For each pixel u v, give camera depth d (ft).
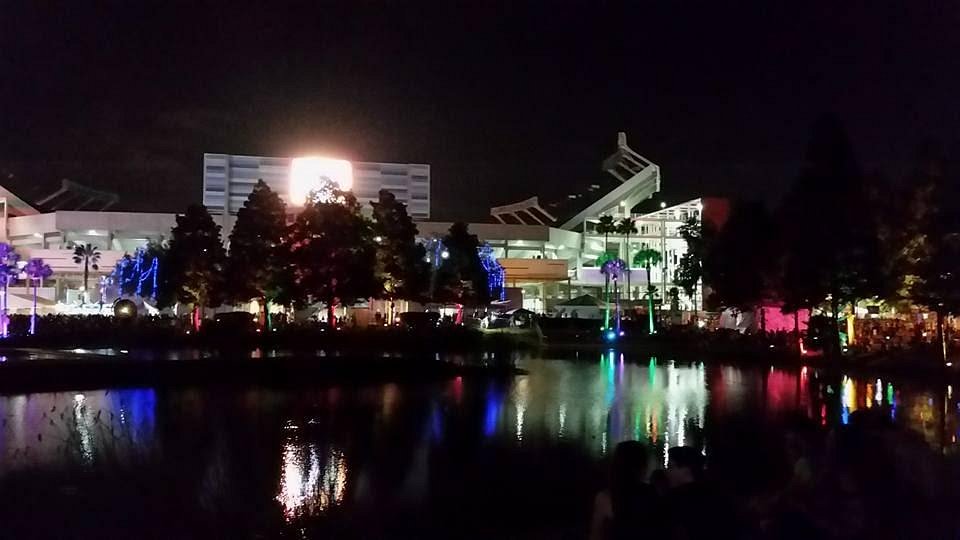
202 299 179.42
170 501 34.01
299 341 143.74
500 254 407.23
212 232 181.47
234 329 158.81
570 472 41.14
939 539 19.35
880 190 129.18
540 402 72.43
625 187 438.40
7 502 33.65
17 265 283.59
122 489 36.19
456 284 200.85
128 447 47.42
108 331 159.02
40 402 70.69
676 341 180.55
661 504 15.12
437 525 30.81
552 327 226.79
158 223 354.54
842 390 84.23
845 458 18.69
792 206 134.31
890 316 184.44
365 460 44.16
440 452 46.70
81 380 82.38
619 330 206.69
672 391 82.99
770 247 161.07
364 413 64.28
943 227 113.39
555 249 422.41
